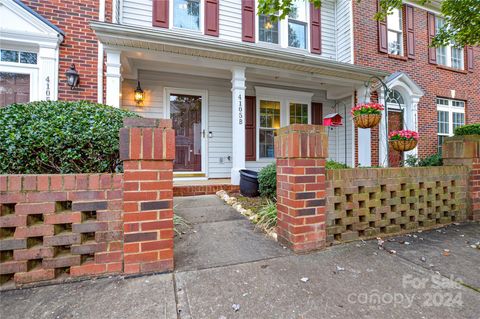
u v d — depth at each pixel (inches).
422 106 286.0
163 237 70.3
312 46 270.4
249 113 261.4
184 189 188.7
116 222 68.7
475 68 325.7
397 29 283.1
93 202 67.2
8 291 59.7
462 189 125.1
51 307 53.6
